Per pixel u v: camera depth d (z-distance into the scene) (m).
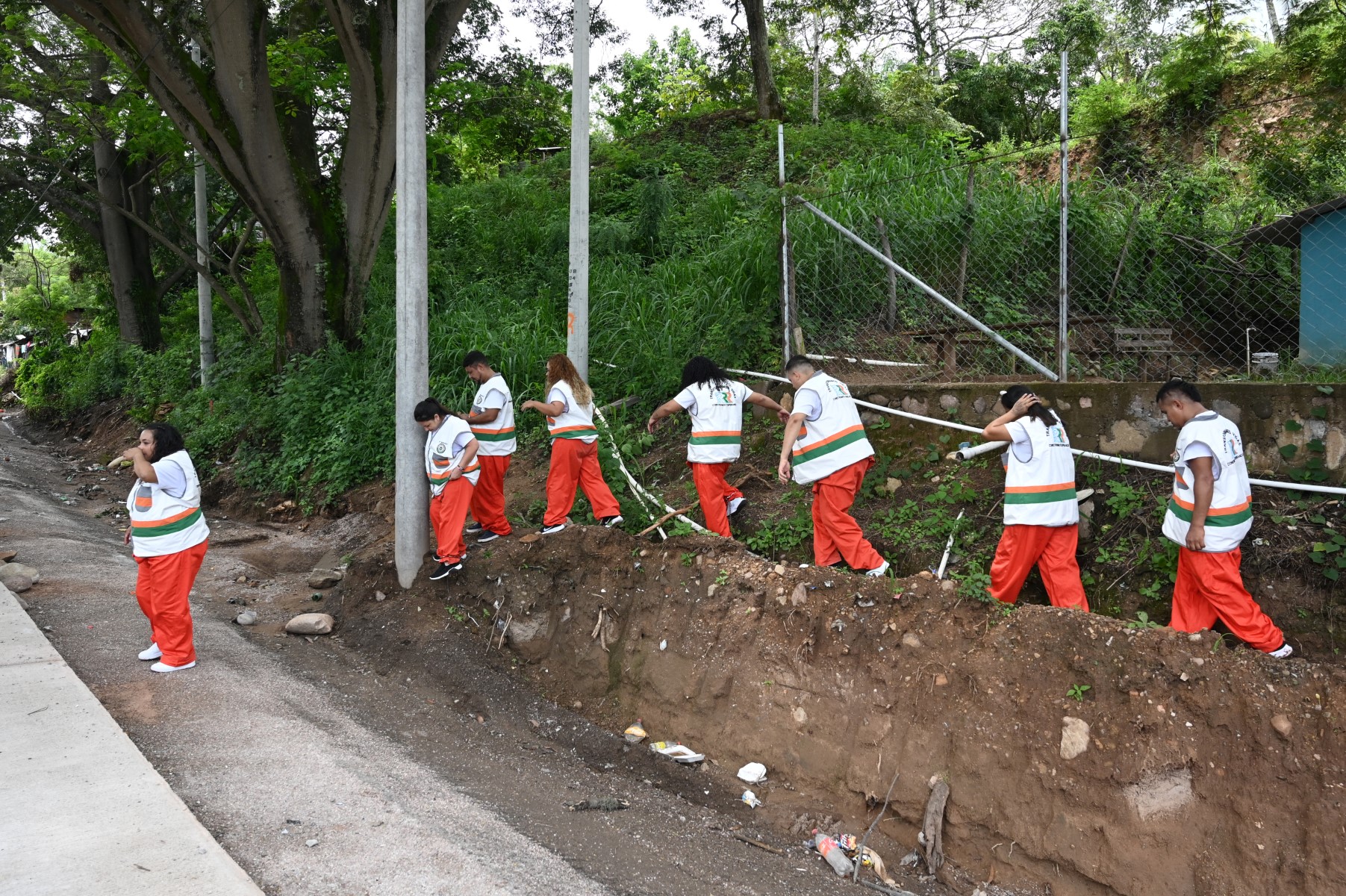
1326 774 4.08
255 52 11.38
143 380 18.30
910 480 6.83
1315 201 7.68
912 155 11.76
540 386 9.95
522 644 6.83
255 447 12.77
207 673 5.70
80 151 19.95
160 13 11.25
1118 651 4.68
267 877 3.41
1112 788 4.45
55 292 34.69
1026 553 5.19
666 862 4.36
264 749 4.65
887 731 5.15
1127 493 5.75
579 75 8.05
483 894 3.47
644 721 6.12
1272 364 7.30
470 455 6.90
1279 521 5.32
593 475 7.23
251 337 15.93
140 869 3.25
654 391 9.14
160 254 24.97
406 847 3.78
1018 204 9.59
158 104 12.59
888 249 8.72
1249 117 8.21
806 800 5.21
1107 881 4.32
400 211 7.14
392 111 12.10
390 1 11.64
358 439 10.79
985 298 8.98
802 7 21.92
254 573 8.80
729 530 6.77
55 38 15.48
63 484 14.14
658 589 6.44
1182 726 4.43
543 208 15.61
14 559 7.86
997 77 21.67
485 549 7.28
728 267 9.92
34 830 3.48
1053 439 5.20
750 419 8.32
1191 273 9.18
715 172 16.31
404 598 7.27
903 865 4.74
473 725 5.98
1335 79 7.17
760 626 5.82
